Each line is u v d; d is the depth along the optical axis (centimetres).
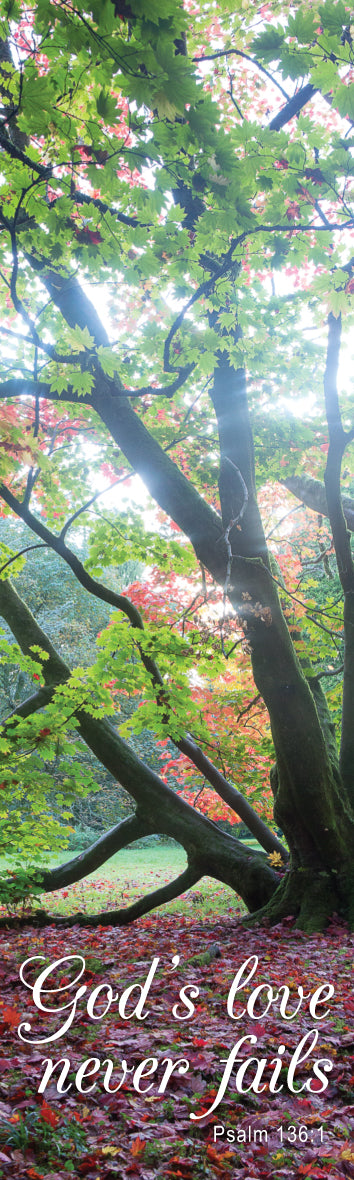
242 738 858
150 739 2441
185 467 907
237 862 787
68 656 2234
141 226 364
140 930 750
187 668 714
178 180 348
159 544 763
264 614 618
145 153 292
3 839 724
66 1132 257
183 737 777
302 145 336
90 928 784
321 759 693
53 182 336
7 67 285
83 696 682
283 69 292
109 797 2394
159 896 822
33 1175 224
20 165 362
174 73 228
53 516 876
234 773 882
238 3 393
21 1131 249
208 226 340
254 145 334
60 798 718
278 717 685
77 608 2452
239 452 658
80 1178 230
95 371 484
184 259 383
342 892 687
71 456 875
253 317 603
